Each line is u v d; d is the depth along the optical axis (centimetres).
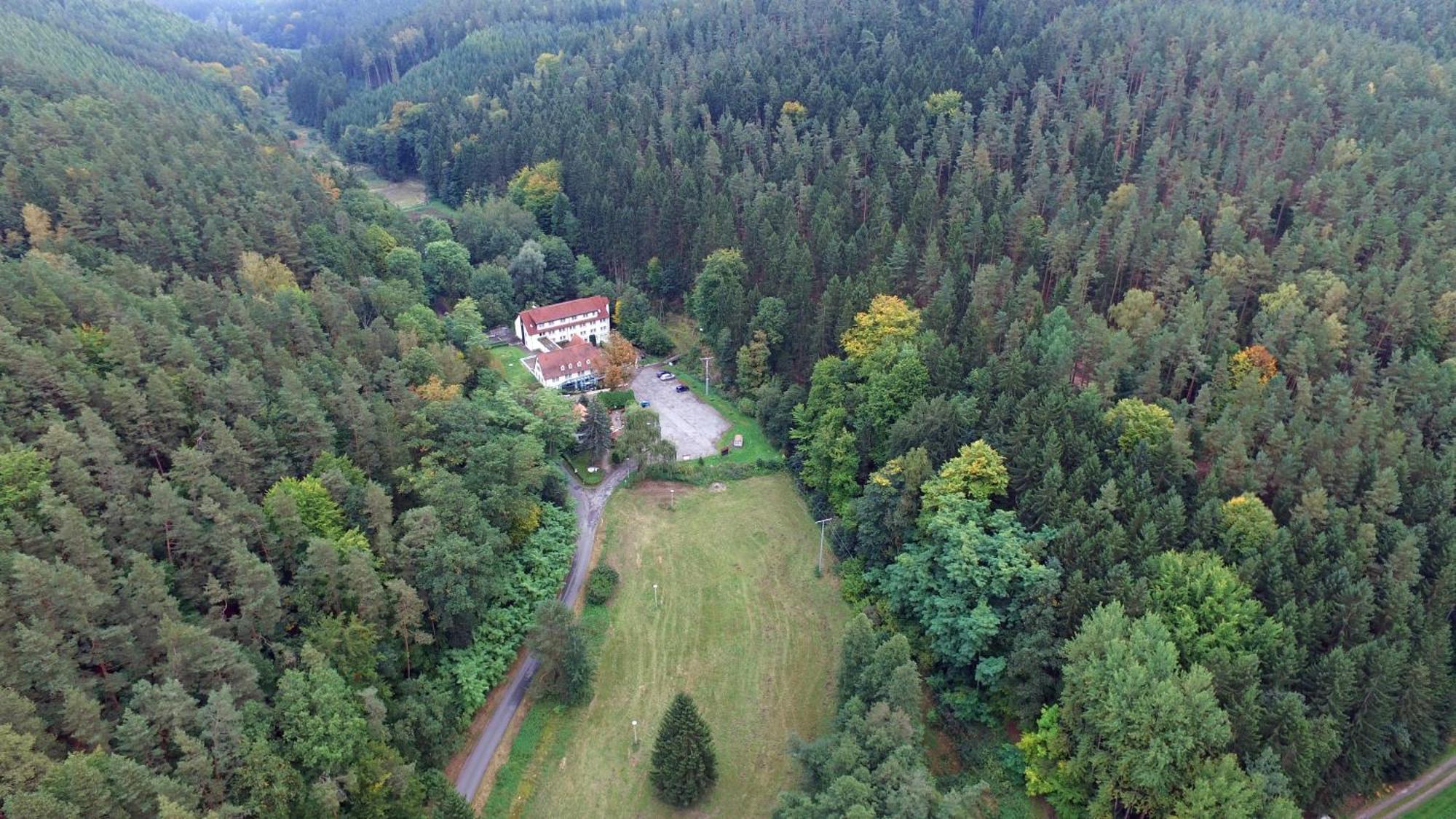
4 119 15438
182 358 10069
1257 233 13575
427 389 11719
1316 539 8381
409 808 7331
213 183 15500
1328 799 7738
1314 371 10900
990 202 14950
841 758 7275
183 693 6512
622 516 12025
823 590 10744
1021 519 9438
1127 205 14138
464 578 8981
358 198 18488
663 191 17462
